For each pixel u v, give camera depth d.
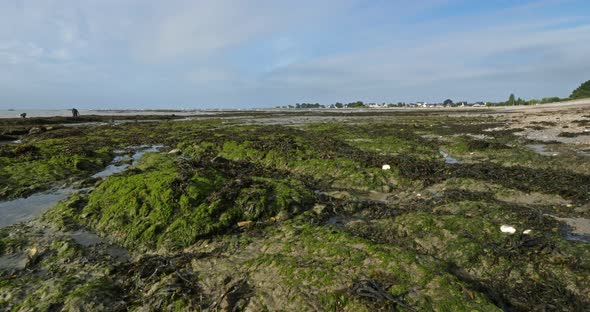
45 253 9.02
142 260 8.33
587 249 7.62
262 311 6.16
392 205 11.87
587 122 33.12
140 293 7.15
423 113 78.81
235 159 20.64
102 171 18.69
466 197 12.02
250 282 6.95
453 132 32.09
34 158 19.94
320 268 6.99
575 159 16.94
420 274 6.66
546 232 8.89
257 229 9.77
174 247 9.19
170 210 10.36
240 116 76.94
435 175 15.14
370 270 6.89
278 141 23.48
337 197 12.48
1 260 8.82
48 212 11.73
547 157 17.73
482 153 20.00
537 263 7.36
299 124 46.06
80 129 39.00
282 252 8.12
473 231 8.77
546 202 11.65
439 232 8.80
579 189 12.63
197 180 11.75
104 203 11.49
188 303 6.55
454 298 5.98
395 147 22.42
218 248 8.83
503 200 12.10
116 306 6.70
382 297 6.04
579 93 108.62
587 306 6.22
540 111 61.66
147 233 9.64
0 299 7.04
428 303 5.93
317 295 6.25
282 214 10.70
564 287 6.70
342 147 22.19
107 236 10.12
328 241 8.34
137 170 14.24
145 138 30.55
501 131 30.70
